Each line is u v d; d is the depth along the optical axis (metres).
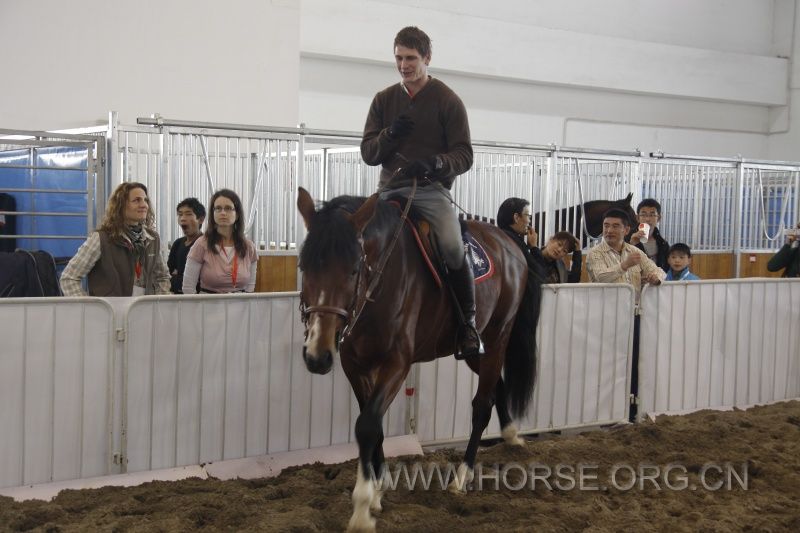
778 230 10.91
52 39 9.89
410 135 4.18
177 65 10.75
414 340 3.93
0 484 3.97
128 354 4.27
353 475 4.47
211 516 3.75
